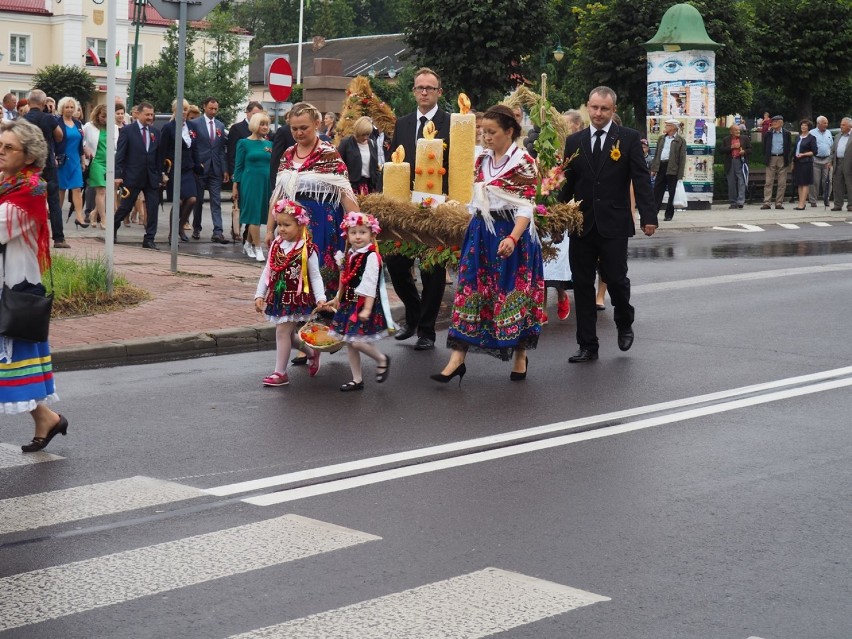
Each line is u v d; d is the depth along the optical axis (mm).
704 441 7305
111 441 7328
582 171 9969
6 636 4395
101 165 19625
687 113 26828
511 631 4414
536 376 9406
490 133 8867
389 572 5051
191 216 24297
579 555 5273
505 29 31031
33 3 67562
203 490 6270
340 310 8891
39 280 7023
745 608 4668
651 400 8484
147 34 68438
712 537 5523
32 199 6871
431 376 9039
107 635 4402
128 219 21031
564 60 48375
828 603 4727
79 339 10289
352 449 7121
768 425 7715
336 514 5859
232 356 10258
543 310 9219
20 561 5191
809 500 6098
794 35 37312
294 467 6719
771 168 27297
